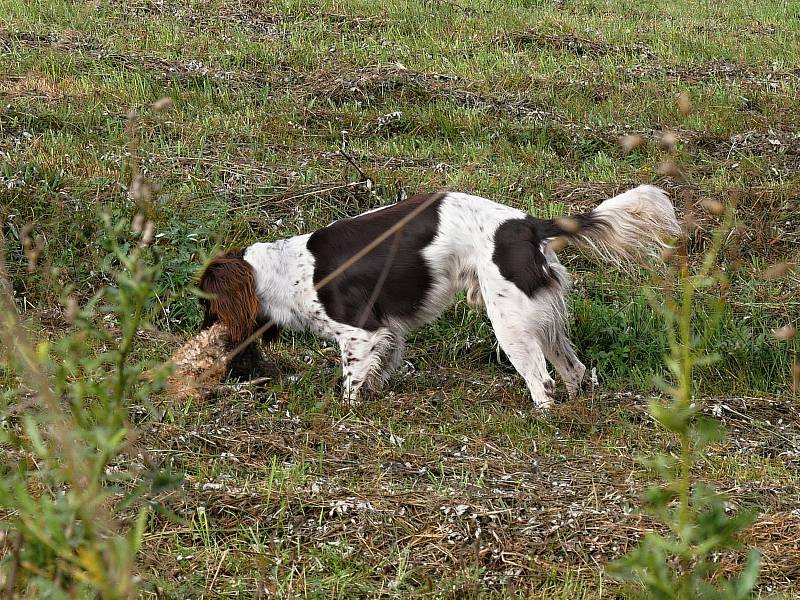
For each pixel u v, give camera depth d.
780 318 11.55
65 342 3.43
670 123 17.81
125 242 11.68
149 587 5.84
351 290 9.70
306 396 9.65
